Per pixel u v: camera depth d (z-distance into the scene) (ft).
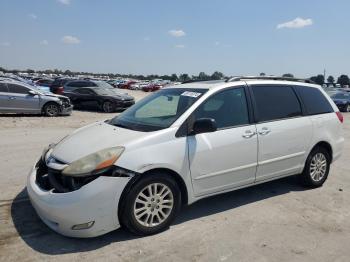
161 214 13.64
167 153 13.46
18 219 14.49
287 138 17.29
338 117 20.25
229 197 17.63
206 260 11.85
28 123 43.62
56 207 12.04
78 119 50.55
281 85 18.06
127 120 15.76
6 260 11.53
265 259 12.01
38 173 13.96
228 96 15.84
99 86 66.13
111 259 11.75
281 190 18.90
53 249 12.28
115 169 12.42
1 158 24.36
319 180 19.49
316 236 13.76
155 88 194.08
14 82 50.55
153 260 11.76
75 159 12.77
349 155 28.84
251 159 15.97
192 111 14.56
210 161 14.58
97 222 12.25
